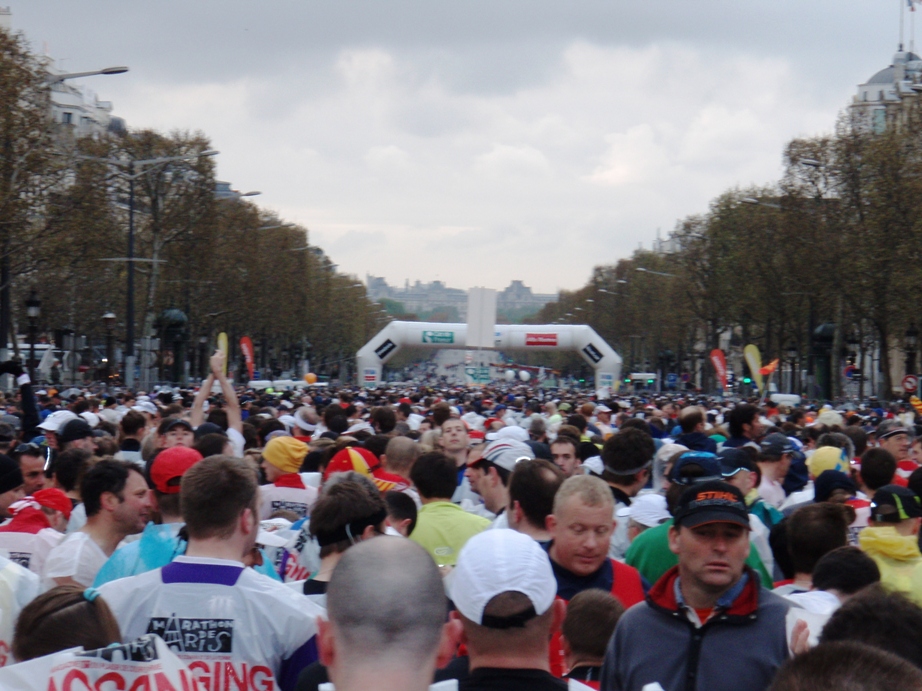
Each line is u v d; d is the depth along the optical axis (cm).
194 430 1157
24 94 4222
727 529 475
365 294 16650
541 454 1072
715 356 5078
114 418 1995
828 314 6812
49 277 6831
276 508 961
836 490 919
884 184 5250
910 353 5128
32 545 761
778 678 274
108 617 452
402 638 300
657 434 1927
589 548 609
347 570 310
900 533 731
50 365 6600
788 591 680
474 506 1100
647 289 11875
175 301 7394
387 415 1638
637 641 484
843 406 4769
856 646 273
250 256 7825
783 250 6247
